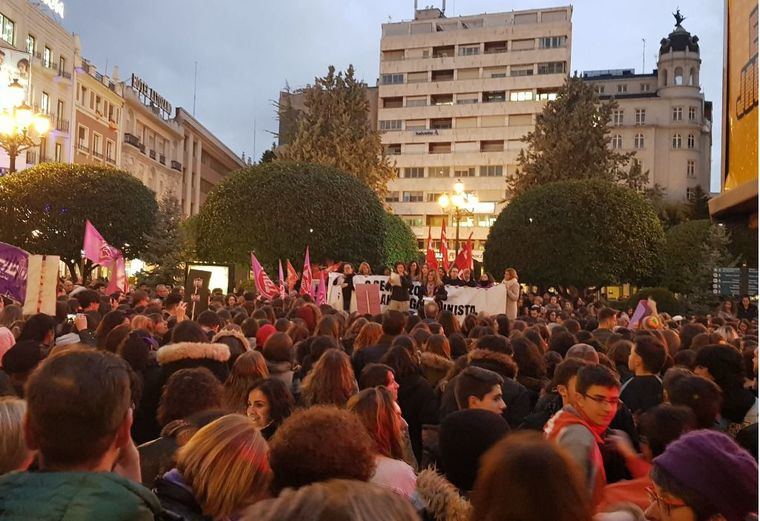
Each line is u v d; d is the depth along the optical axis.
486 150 79.94
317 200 31.59
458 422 3.31
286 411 4.43
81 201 34.16
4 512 2.04
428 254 21.98
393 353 5.70
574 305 25.72
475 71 81.25
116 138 57.12
